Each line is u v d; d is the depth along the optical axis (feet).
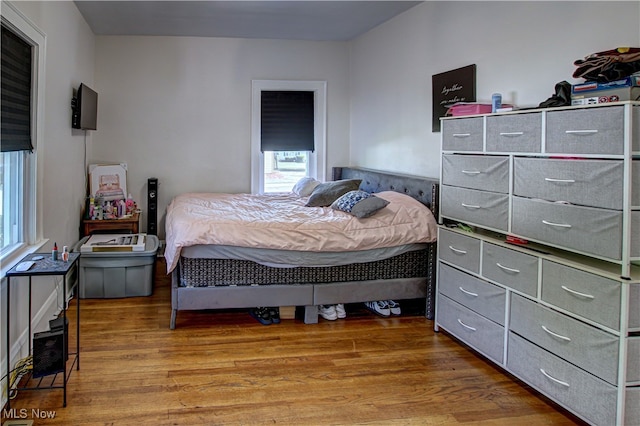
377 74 16.87
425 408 7.79
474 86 11.69
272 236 10.94
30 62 9.73
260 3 13.85
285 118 19.02
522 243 8.52
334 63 19.15
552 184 7.52
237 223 11.11
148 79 17.87
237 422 7.30
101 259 13.01
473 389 8.42
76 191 14.55
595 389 6.78
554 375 7.51
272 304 11.22
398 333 10.95
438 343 10.40
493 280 8.94
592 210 6.82
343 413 7.60
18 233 9.64
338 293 11.46
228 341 10.37
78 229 14.82
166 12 14.67
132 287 13.30
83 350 9.75
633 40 7.77
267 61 18.61
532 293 7.95
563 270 7.29
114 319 11.57
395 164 15.80
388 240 11.36
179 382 8.50
